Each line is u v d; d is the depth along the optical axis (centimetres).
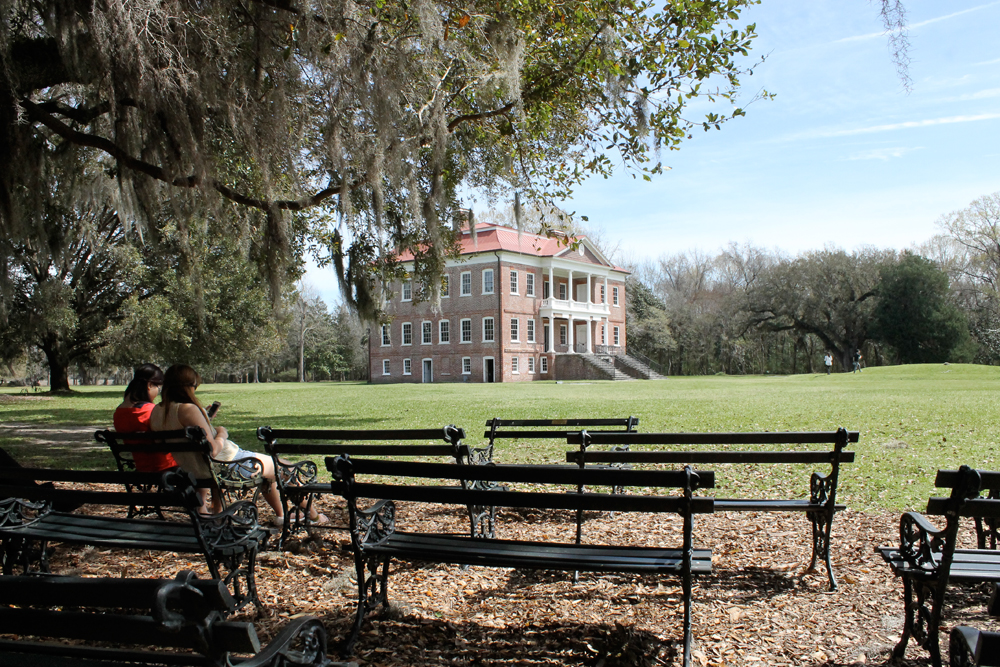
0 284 786
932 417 1254
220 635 185
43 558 444
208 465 442
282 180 991
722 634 346
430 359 5409
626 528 559
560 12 864
